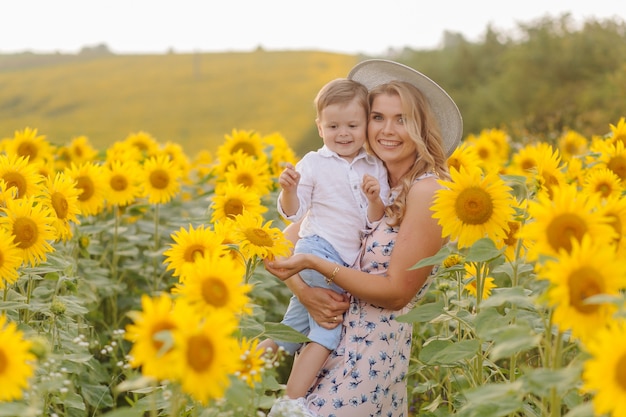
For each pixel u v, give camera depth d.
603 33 26.67
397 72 3.90
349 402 3.47
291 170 3.67
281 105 44.03
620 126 5.09
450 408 3.62
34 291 4.18
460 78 33.25
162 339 2.13
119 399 4.86
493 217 3.12
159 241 6.34
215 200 4.68
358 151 3.85
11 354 2.28
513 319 3.02
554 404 2.52
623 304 2.16
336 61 56.88
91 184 5.31
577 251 2.36
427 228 3.52
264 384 2.80
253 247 3.32
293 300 3.80
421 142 3.65
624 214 2.70
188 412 2.97
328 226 3.73
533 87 26.42
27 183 4.21
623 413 2.12
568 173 5.21
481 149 7.85
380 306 3.50
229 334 2.51
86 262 5.36
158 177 5.99
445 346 3.20
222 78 52.59
